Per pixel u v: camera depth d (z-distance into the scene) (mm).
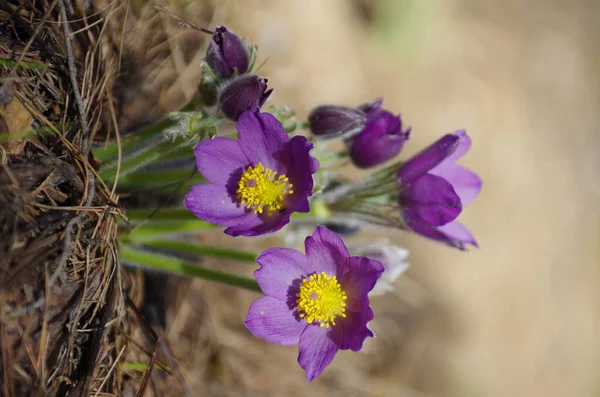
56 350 585
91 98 619
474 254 1059
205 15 738
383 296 928
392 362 913
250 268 768
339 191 662
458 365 995
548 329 1162
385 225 654
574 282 1233
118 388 608
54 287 585
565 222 1237
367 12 1028
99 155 636
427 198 636
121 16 660
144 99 704
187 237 727
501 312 1081
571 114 1322
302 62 844
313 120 645
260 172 609
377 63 1004
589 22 1440
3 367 565
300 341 607
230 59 617
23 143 590
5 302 570
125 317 625
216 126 631
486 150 1106
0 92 587
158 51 703
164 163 687
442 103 1062
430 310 980
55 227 586
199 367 715
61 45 611
